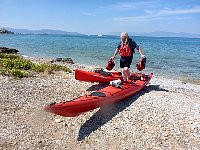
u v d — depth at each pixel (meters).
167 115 9.66
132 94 11.75
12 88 11.84
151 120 9.12
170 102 11.35
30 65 16.97
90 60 33.84
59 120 8.84
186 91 15.30
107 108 10.10
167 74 24.66
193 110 10.52
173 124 8.91
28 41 85.50
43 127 8.39
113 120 9.02
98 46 65.38
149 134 8.15
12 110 9.47
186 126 8.83
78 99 9.04
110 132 8.20
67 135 7.99
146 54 45.81
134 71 25.41
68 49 52.16
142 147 7.46
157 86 15.42
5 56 21.64
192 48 76.50
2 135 7.72
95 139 7.81
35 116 9.09
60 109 8.03
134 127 8.55
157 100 11.49
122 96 10.79
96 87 13.17
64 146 7.41
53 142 7.57
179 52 54.56
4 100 10.29
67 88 12.70
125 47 12.41
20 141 7.50
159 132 8.30
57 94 11.64
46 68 16.72
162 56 42.97
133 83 12.63
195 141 7.90
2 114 9.06
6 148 7.10
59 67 17.83
